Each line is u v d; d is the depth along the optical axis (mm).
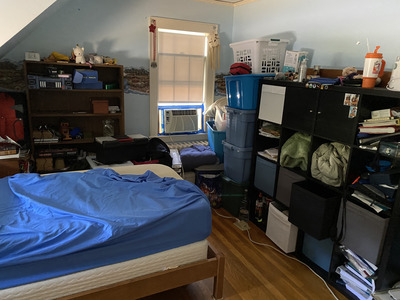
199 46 3939
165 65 3795
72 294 1544
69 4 3117
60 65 3139
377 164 1868
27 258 1404
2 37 2193
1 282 1402
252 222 3070
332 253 2182
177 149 3729
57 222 1589
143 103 3713
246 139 2988
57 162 3158
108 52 3398
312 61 2846
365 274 1968
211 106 3893
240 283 2180
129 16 3410
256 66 2916
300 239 2502
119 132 3623
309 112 2285
